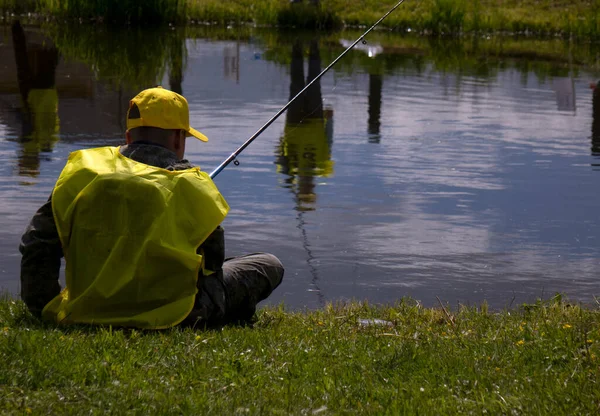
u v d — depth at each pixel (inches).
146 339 180.7
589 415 153.9
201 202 185.6
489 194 436.8
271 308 276.8
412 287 309.4
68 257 187.0
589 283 318.0
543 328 218.4
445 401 159.0
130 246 183.2
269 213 393.1
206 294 195.2
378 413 151.2
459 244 358.3
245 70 863.1
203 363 171.5
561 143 564.7
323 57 988.6
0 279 302.2
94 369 161.5
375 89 780.0
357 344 203.0
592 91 798.5
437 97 745.0
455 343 209.9
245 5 1393.9
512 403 157.9
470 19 1338.6
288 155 510.9
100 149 189.8
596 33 1288.1
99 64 858.1
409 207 409.4
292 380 167.9
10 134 542.3
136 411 144.6
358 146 542.3
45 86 727.7
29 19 1224.2
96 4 1236.5
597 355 189.2
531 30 1332.4
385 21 1338.6
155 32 1176.8
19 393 149.8
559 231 378.6
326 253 340.8
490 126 620.1
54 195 186.4
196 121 605.3
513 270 330.3
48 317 192.1
